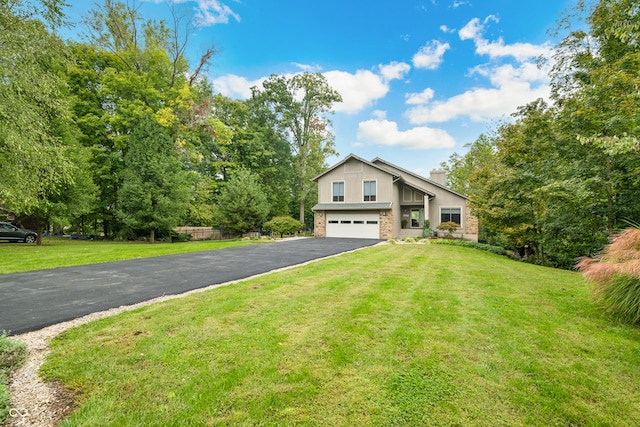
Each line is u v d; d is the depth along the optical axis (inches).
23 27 343.0
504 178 507.2
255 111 1110.4
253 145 1063.0
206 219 878.4
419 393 95.4
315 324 148.9
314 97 1139.3
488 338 134.4
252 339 131.7
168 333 137.6
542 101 458.6
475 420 84.2
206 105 745.0
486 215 569.6
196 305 177.3
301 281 240.2
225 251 464.4
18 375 103.6
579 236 438.3
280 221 816.9
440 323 151.0
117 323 149.8
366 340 131.5
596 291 179.9
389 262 345.4
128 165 674.8
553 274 307.6
